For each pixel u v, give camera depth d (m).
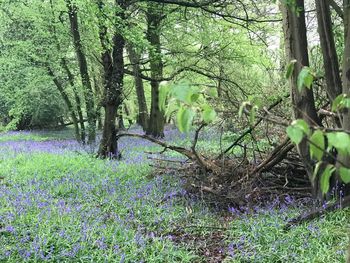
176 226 6.89
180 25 15.53
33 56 17.31
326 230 5.87
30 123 31.34
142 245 5.88
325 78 7.07
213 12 11.95
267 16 13.73
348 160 5.02
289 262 5.33
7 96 23.48
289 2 6.12
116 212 7.41
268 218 6.72
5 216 6.51
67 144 19.16
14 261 5.18
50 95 26.78
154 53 12.49
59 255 5.36
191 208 7.63
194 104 1.98
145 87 32.19
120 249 5.67
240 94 12.99
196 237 6.56
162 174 9.93
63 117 33.66
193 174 9.03
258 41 15.50
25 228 6.12
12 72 20.70
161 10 14.23
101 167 11.16
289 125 1.80
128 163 12.00
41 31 16.22
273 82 11.92
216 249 6.12
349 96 2.36
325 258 5.27
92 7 10.61
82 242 5.71
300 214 6.58
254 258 5.55
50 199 7.86
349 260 2.65
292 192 7.89
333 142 1.72
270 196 7.82
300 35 6.87
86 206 7.70
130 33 11.62
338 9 7.28
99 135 23.38
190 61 14.88
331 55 6.97
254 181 8.19
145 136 10.11
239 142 10.03
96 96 16.53
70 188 8.90
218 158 9.26
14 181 9.48
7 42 17.88
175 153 14.63
